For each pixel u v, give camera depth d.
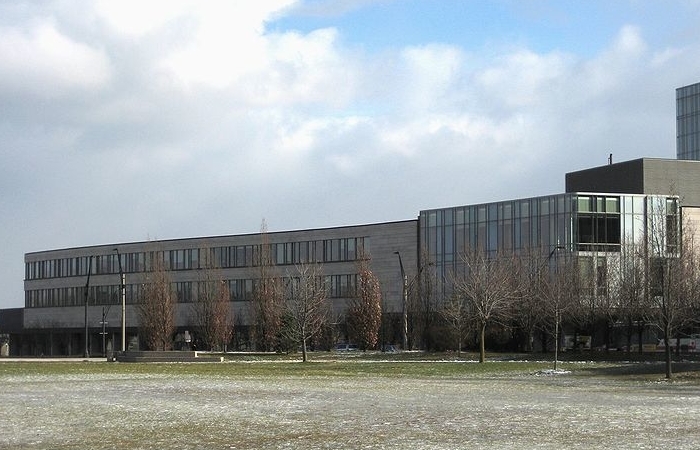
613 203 106.31
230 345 135.25
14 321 169.75
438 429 24.30
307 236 137.62
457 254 117.00
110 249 152.50
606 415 27.91
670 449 20.20
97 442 22.31
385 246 128.62
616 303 80.50
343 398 35.22
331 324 111.06
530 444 21.19
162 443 22.05
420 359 79.06
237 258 142.12
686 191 115.31
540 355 81.00
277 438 22.73
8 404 33.00
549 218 107.19
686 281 67.62
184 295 144.12
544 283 84.56
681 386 43.56
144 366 68.00
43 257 163.88
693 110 183.12
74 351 157.25
